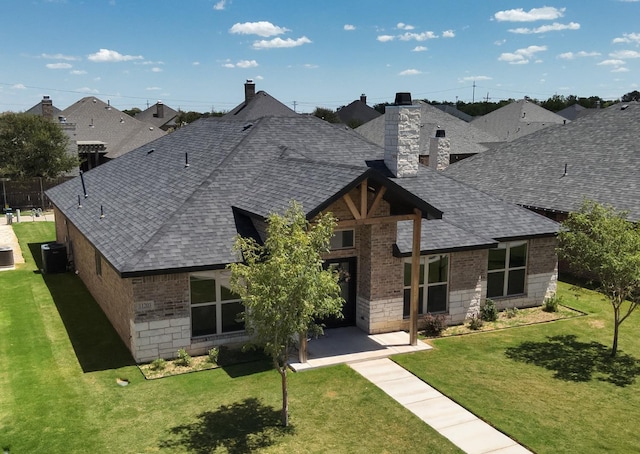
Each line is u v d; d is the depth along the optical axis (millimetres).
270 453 10281
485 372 13984
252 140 20312
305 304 10289
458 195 20219
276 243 10398
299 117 22594
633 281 13938
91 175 26969
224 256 14766
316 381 13359
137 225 16750
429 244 16578
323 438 10820
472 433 11055
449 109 93812
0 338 16188
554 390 12977
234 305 15500
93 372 13844
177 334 14672
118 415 11695
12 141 44062
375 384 13242
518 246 19141
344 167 14930
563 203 25188
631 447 10555
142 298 14195
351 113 84688
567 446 10570
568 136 31109
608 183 25141
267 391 12828
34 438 10797
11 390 12836
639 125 28312
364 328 16562
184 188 18422
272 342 10812
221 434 10945
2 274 23625
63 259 23875
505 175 30578
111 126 62250
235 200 17172
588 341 16266
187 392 12758
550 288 19734
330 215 11477
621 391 12953
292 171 17109
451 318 17672
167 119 94062
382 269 16172
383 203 15531
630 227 14773
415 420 11539
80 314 18391
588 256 14219
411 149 19938
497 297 19062
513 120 66562
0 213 41062
